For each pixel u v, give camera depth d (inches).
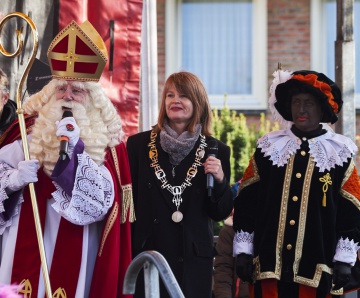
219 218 347.3
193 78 355.9
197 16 916.6
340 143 348.8
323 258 336.8
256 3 912.9
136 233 346.3
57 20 433.4
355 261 340.2
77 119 312.0
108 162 318.7
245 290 409.4
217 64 915.4
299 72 353.1
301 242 338.3
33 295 300.5
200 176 347.9
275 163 347.3
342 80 508.1
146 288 244.2
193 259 342.6
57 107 312.3
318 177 342.6
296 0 908.0
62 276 304.5
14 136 317.4
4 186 300.0
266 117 900.0
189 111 351.3
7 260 304.2
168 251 342.0
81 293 305.3
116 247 310.5
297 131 351.9
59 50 313.6
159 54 908.6
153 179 348.2
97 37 318.3
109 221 310.7
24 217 306.5
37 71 408.8
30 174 297.9
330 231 339.3
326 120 352.2
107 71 443.8
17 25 418.9
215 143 350.3
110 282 307.3
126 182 319.3
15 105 364.5
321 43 904.9
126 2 454.0
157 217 344.8
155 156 350.9
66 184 300.8
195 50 917.2
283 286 339.6
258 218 346.3
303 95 346.6
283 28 909.2
